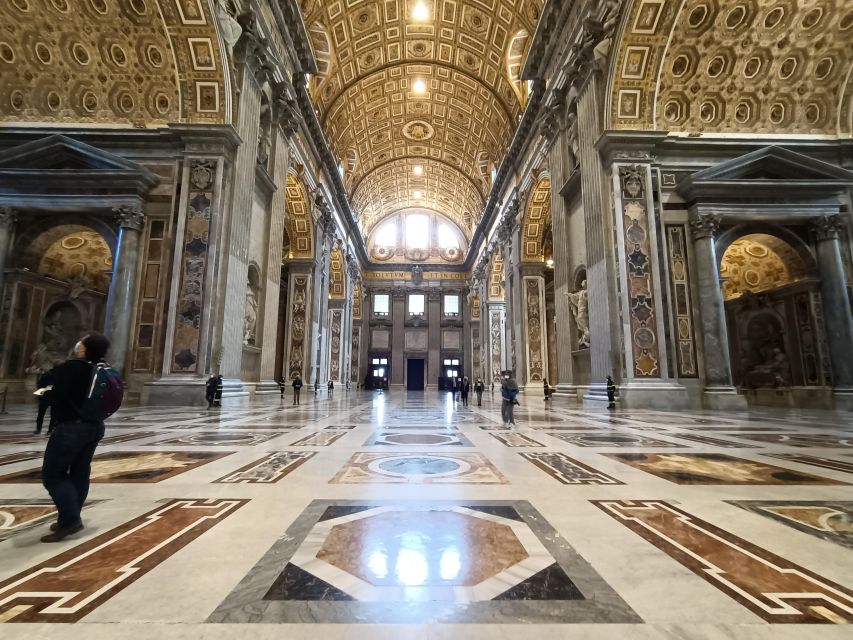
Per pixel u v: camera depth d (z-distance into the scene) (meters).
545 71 15.32
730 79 11.58
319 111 20.44
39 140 10.75
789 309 12.80
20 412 8.62
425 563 1.65
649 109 11.10
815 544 1.87
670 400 9.76
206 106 10.82
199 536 1.94
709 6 10.20
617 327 10.30
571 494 2.66
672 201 11.44
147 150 11.12
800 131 12.38
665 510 2.35
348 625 1.24
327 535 1.95
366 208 36.50
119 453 4.00
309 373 19.98
